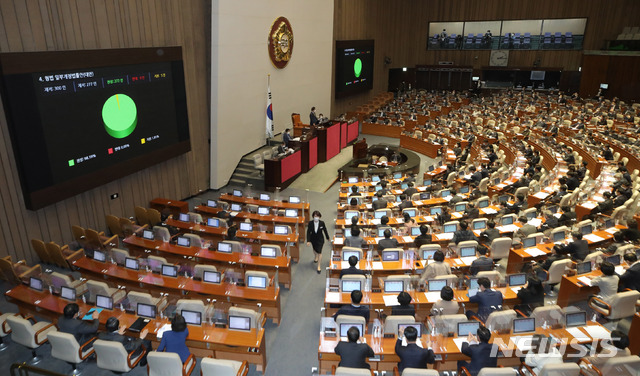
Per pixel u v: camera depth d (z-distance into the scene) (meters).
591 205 14.48
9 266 10.63
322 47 27.80
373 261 10.48
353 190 15.61
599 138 24.25
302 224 14.14
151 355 6.76
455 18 41.41
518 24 39.88
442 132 27.09
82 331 7.92
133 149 14.74
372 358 7.45
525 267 10.70
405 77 43.50
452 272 10.32
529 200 15.54
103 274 10.40
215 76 18.23
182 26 16.72
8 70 10.55
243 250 11.41
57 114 11.95
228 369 6.67
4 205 11.52
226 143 19.67
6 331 8.85
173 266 10.09
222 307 9.48
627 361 6.72
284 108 24.53
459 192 16.30
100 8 13.26
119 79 13.84
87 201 13.82
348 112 34.12
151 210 14.81
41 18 11.61
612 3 36.44
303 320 10.11
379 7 37.09
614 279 8.72
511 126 28.98
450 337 7.64
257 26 20.81
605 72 36.09
